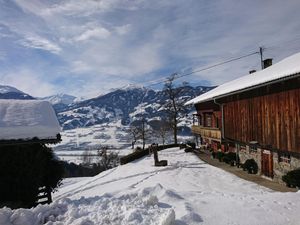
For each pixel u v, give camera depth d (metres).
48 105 12.39
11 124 10.54
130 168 26.53
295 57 20.34
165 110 47.72
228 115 25.97
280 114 16.98
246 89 18.53
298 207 8.34
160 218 6.73
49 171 12.26
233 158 25.00
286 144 16.33
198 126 37.84
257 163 20.55
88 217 7.01
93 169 62.88
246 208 8.13
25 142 10.48
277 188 15.62
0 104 11.45
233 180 18.39
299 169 15.23
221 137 27.17
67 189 21.86
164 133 54.66
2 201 10.39
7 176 10.51
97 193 17.02
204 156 31.06
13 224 6.78
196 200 8.80
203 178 19.33
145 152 37.75
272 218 7.46
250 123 21.28
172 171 22.44
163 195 8.97
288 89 16.11
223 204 8.45
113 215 7.02
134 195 8.91
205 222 7.09
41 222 7.00
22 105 11.74
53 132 11.38
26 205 10.98
